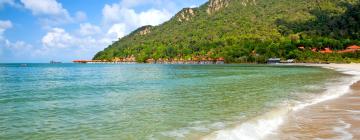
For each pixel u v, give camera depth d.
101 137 12.32
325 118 14.61
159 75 55.72
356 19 178.50
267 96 23.06
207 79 43.47
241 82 37.19
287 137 11.50
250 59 159.50
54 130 13.48
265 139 11.31
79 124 14.50
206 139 11.38
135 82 39.09
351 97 21.73
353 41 157.50
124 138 12.12
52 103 20.95
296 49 155.00
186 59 197.00
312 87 29.02
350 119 14.33
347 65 103.38
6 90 29.92
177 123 14.39
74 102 21.34
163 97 23.64
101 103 20.81
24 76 57.69
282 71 67.00
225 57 170.38
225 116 15.77
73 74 65.38
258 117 14.96
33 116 16.42
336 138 11.18
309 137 11.41
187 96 24.06
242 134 12.01
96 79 46.59
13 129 13.66
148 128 13.55
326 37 166.75
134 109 18.27
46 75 61.56
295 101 20.17
